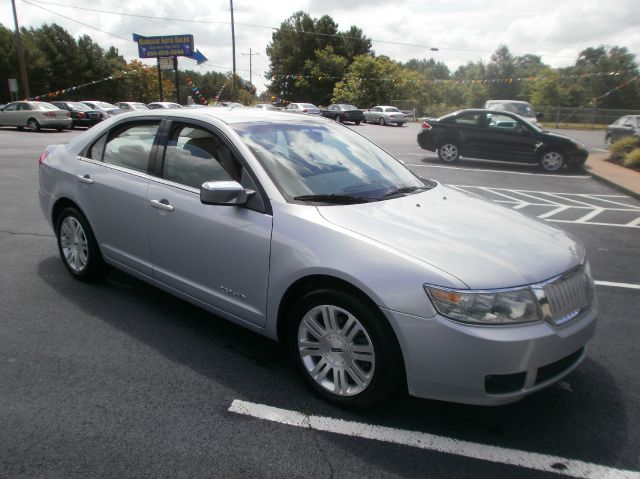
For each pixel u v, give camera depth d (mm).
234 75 39750
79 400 2877
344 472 2402
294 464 2441
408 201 3330
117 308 4113
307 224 2879
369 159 3895
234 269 3205
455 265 2523
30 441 2533
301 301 2906
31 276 4738
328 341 2859
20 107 23438
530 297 2500
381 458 2502
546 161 13734
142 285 4609
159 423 2705
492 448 2596
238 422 2736
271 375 3209
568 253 2881
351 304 2676
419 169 13781
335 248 2730
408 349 2516
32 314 3959
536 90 44594
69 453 2461
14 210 7387
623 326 4090
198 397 2949
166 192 3604
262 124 3641
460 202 3520
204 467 2398
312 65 60062
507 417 2854
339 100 51531
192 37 38250
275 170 3232
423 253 2596
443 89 56000
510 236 2928
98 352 3420
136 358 3361
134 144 4020
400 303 2502
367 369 2764
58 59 54031
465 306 2410
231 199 2984
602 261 5879
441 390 2508
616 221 8055
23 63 31734
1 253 5379
